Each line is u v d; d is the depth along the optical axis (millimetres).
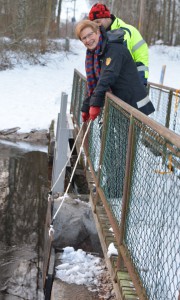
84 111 4746
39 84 20312
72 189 7387
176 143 1966
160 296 2223
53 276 4598
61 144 7297
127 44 4648
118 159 3520
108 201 3852
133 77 3922
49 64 24062
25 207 9062
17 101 17719
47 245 5422
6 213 8703
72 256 5090
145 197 2635
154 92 7820
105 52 3865
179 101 6129
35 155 12805
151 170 2529
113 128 3777
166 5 40594
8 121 15719
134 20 35062
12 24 24312
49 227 5281
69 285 4441
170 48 34125
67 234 5461
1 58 22469
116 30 3949
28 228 8125
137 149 2900
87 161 5668
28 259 7012
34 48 24234
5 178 10609
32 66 23266
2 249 7289
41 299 5949
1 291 6066
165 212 2240
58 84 20672
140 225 2709
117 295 3115
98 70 4094
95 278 4609
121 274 3154
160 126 2279
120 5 36031
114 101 3682
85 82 6664
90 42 3912
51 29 31531
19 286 6227
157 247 2332
